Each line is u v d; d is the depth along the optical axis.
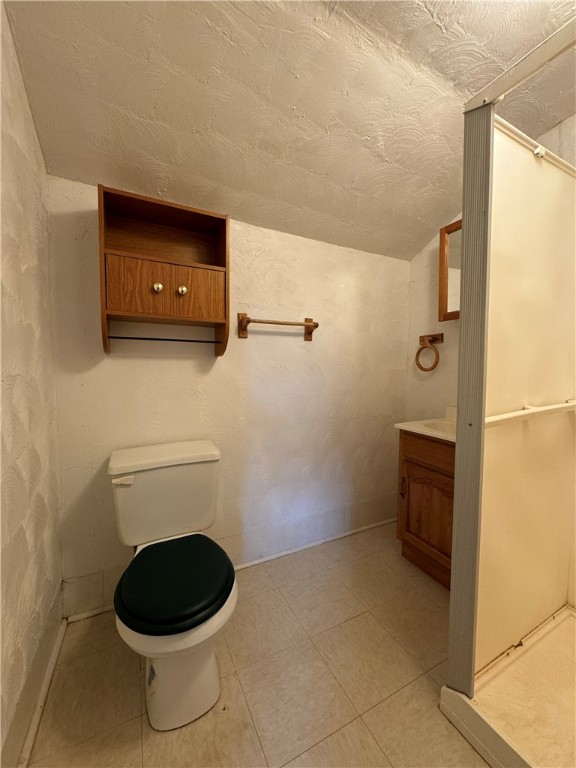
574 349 1.23
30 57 0.87
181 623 0.85
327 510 1.95
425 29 0.98
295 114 1.15
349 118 1.20
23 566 0.86
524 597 1.14
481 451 0.87
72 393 1.29
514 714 0.92
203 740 0.90
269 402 1.71
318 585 1.54
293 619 1.34
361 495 2.08
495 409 0.95
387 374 2.13
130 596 0.91
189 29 0.88
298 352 1.78
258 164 1.31
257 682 1.07
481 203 0.84
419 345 2.10
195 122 1.12
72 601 1.33
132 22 0.85
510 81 0.77
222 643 1.22
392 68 1.08
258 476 1.71
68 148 1.12
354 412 2.01
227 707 0.99
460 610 0.93
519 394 1.02
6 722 0.73
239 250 1.58
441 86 1.16
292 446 1.80
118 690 1.04
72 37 0.85
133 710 0.98
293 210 1.57
